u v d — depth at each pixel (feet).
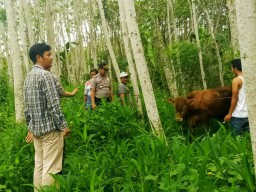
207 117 21.80
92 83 26.68
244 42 8.38
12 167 14.83
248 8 8.25
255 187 10.87
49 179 14.21
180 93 31.68
